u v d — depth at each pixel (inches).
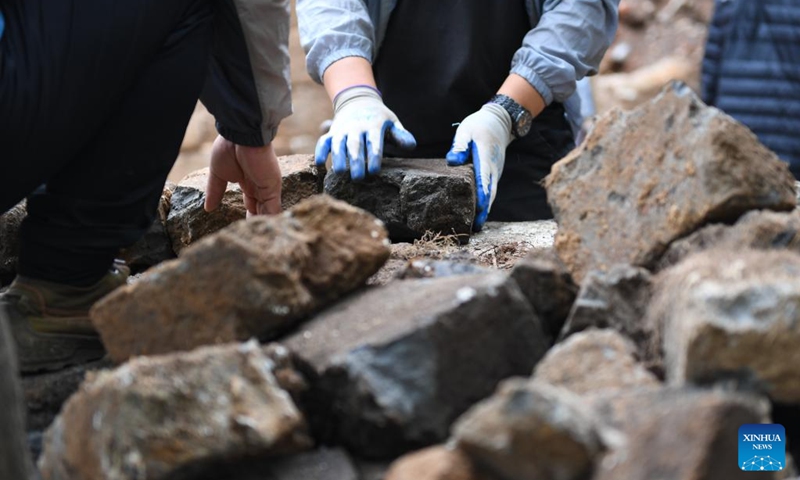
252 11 96.4
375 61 142.4
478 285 69.1
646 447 54.9
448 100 139.3
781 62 140.9
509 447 51.5
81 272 89.7
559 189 88.0
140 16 83.0
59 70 81.6
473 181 127.3
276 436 58.7
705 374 59.7
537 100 135.3
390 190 127.6
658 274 75.1
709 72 150.6
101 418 58.7
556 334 77.7
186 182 137.9
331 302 75.5
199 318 71.6
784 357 58.6
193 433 58.0
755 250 70.1
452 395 65.8
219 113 108.0
